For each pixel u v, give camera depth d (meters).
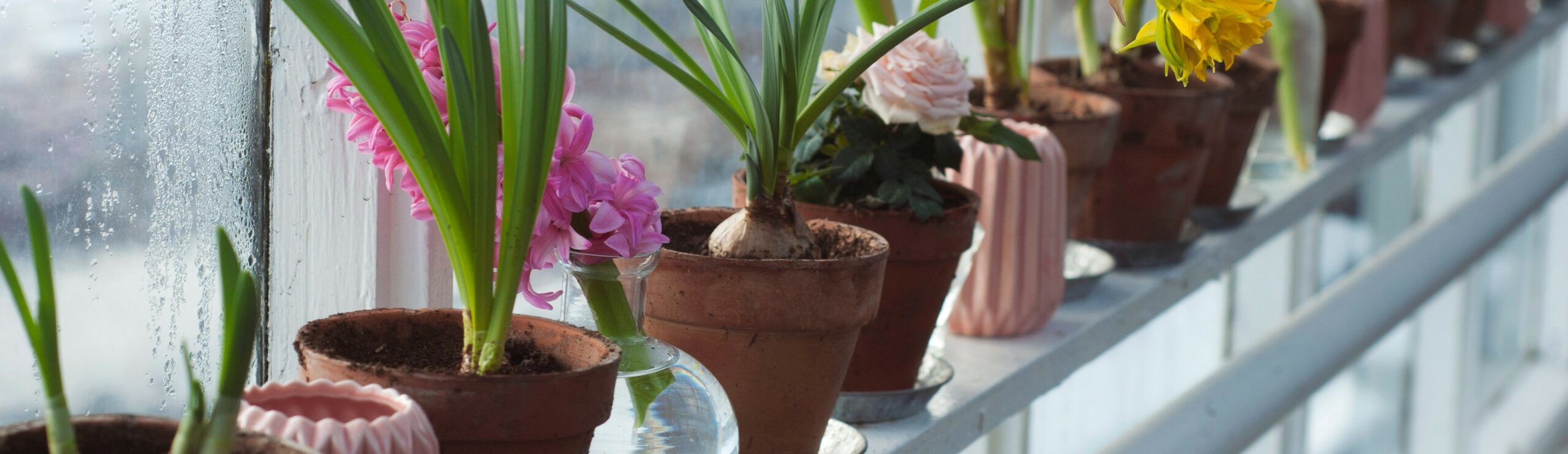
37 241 0.64
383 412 0.81
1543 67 4.16
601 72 1.29
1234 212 1.73
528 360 0.88
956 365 1.34
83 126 0.90
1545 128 3.31
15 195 0.87
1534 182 2.96
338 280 1.08
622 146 1.34
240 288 0.65
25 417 0.90
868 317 1.05
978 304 1.38
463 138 0.83
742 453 1.06
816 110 1.03
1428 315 3.70
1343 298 2.21
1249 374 1.92
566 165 0.89
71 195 0.90
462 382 0.82
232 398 0.65
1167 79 1.61
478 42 0.80
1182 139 1.53
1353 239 3.17
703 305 1.03
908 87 1.15
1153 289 1.56
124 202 0.93
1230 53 0.86
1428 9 2.66
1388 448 3.74
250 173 1.03
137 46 0.93
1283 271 2.68
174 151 0.96
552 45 0.83
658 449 0.91
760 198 1.04
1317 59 1.87
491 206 0.83
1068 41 1.85
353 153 1.06
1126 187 1.55
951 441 1.25
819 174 1.18
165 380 0.97
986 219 1.36
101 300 0.92
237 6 1.00
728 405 0.96
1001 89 1.43
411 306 1.12
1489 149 3.76
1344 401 3.49
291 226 1.06
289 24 1.03
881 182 1.20
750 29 1.42
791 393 1.05
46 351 0.64
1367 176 3.18
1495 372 4.28
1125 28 1.60
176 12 0.95
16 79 0.86
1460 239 2.57
